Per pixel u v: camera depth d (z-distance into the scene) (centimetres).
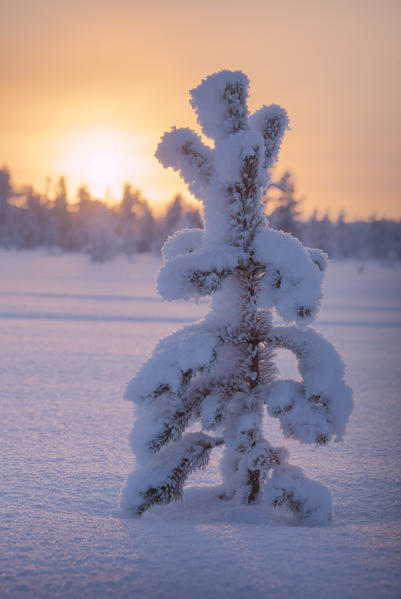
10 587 210
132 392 321
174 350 326
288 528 297
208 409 331
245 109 343
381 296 3256
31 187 11981
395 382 946
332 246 13075
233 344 351
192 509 356
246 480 356
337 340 1484
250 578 215
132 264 7788
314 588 206
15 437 568
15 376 902
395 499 388
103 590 207
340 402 329
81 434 586
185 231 383
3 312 1823
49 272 4850
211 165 344
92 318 1748
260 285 343
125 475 450
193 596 201
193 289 331
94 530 292
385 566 228
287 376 979
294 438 340
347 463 500
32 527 302
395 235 13050
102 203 12250
